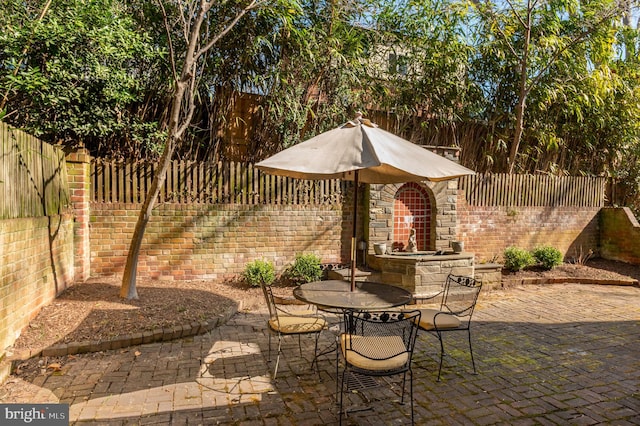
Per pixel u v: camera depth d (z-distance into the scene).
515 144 8.79
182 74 4.76
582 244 9.77
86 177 6.03
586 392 3.55
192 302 5.54
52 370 3.71
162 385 3.52
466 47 8.32
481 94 8.81
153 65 6.50
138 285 6.06
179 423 2.95
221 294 6.12
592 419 3.11
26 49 4.92
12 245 3.83
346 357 3.05
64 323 4.42
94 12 5.23
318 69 7.50
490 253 8.74
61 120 5.61
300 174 4.57
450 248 7.90
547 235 9.34
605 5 8.43
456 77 8.48
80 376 3.62
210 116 7.39
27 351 3.80
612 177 10.73
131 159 6.67
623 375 3.90
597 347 4.65
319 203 7.41
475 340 4.86
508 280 7.90
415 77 8.63
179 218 6.60
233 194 6.92
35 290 4.42
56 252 5.12
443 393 3.50
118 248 6.37
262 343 4.61
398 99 8.57
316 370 3.90
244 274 6.63
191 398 3.31
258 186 7.07
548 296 7.20
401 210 7.79
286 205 7.20
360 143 3.37
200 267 6.73
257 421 3.00
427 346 4.63
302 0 7.34
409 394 3.46
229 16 6.67
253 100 7.74
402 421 3.04
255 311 5.86
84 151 5.92
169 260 6.58
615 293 7.48
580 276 8.43
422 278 6.73
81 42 5.29
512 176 8.92
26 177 4.21
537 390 3.57
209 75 6.94
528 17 8.07
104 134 5.93
